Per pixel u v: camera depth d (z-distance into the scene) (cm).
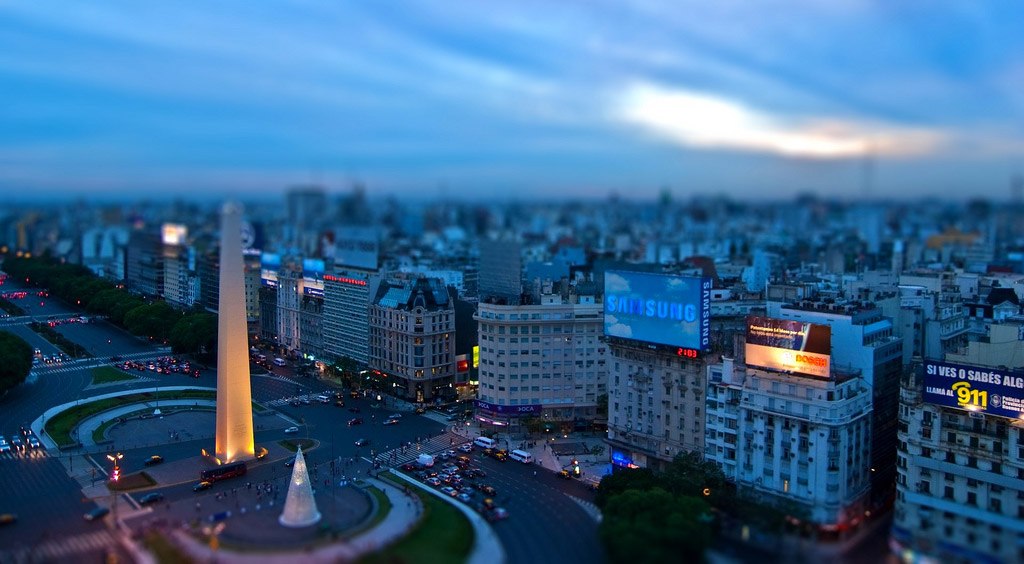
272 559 18175
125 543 19488
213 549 18788
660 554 17262
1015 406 19462
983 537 18550
